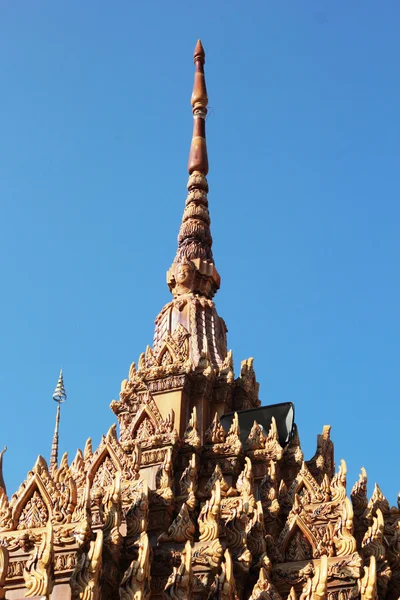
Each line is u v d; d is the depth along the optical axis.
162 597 26.41
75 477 32.56
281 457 34.69
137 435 34.44
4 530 29.25
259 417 36.38
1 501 30.09
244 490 30.33
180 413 36.16
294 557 28.70
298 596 27.09
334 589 26.62
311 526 28.95
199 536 29.50
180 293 41.03
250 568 28.06
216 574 27.19
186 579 25.78
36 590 24.59
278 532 30.72
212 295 41.91
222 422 36.62
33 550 26.50
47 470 30.55
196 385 37.19
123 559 28.08
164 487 31.55
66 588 27.16
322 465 35.75
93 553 25.77
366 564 28.14
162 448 33.53
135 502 29.36
